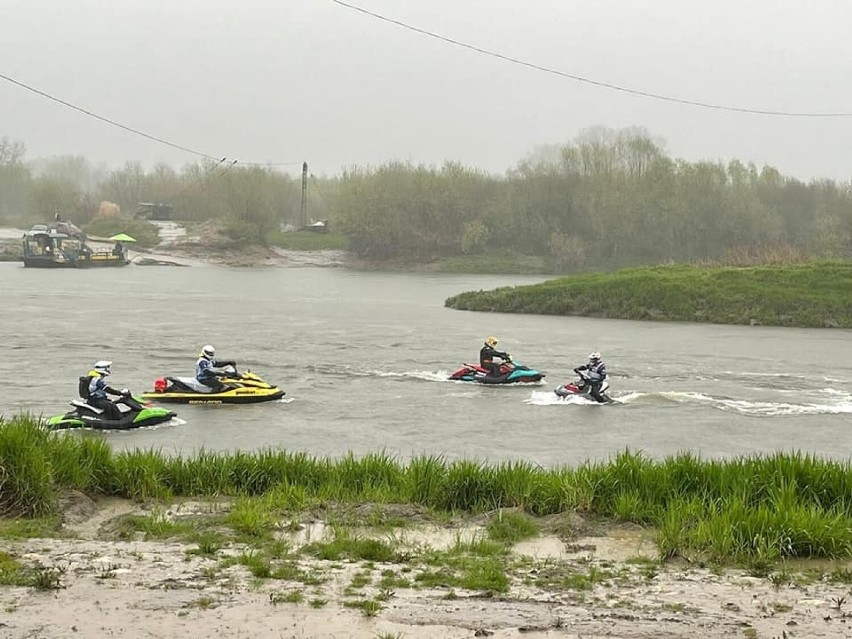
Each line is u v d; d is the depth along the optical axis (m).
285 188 165.88
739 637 8.40
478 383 30.84
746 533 11.79
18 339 40.19
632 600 9.55
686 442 22.28
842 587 10.20
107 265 109.19
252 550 11.25
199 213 143.25
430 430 23.28
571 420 24.92
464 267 117.81
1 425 14.49
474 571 10.49
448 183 125.94
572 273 116.31
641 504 13.61
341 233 130.75
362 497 14.59
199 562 10.55
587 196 122.31
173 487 15.13
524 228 123.88
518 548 12.00
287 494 14.25
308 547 11.45
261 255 122.94
